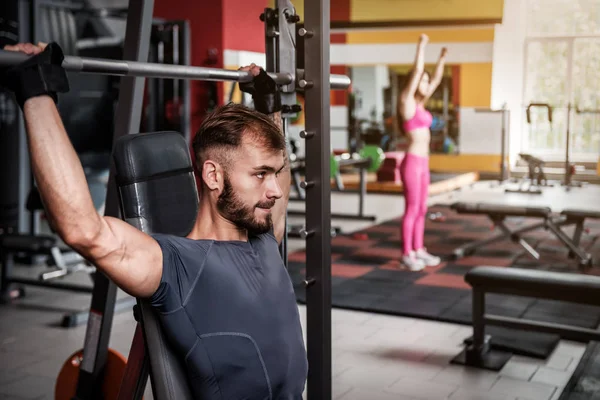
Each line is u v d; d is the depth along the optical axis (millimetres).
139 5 2465
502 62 8961
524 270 3557
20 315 4484
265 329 1291
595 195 9477
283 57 2045
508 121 9875
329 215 1996
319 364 2020
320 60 1917
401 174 5492
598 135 10578
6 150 5797
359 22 10992
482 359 3537
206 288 1236
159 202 1712
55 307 4672
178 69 1711
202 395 1265
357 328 4125
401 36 11617
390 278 5215
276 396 1317
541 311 4297
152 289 1194
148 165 1698
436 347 3789
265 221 1322
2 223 5879
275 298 1330
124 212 1696
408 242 5520
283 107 2053
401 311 4363
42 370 3506
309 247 2000
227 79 1824
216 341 1238
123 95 2545
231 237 1331
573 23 9227
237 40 7816
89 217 1125
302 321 4262
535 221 7766
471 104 11406
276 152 1308
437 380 3326
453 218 8102
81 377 2643
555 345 3771
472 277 3502
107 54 7844
